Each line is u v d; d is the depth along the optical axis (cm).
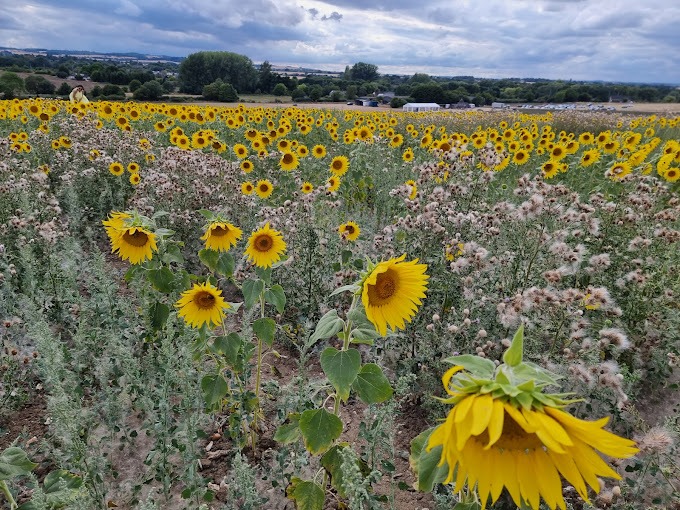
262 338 340
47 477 268
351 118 2170
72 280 488
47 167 855
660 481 329
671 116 2650
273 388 363
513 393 133
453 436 137
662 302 454
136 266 402
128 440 360
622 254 529
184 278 422
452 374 150
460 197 628
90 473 294
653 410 439
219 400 343
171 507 320
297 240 556
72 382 356
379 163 1011
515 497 139
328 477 326
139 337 413
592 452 138
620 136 1555
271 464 356
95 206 779
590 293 366
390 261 219
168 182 715
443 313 456
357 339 263
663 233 500
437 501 294
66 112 1448
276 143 1266
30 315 423
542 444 142
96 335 417
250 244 369
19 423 381
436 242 504
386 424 311
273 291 354
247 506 282
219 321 338
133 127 1537
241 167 905
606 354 455
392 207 807
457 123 2177
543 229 466
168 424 331
